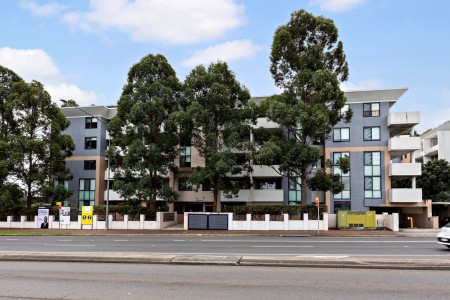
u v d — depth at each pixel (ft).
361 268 36.73
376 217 110.52
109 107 161.38
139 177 117.08
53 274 33.99
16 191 120.06
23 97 119.14
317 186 101.50
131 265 38.73
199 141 116.37
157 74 117.91
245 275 33.19
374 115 127.85
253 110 109.50
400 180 152.05
